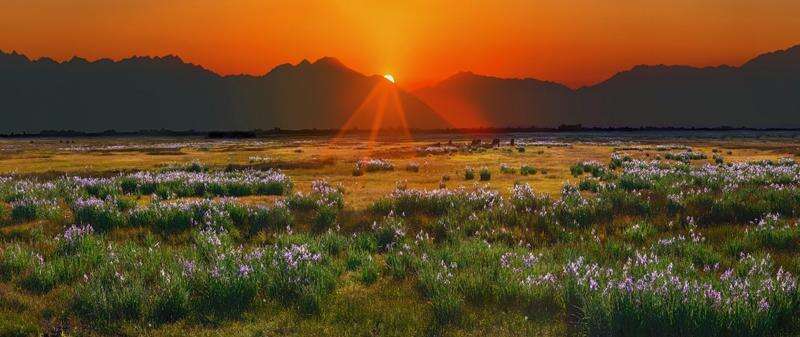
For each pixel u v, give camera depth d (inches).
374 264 408.5
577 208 590.2
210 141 4965.6
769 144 3127.5
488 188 944.9
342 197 743.1
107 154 2397.9
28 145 4057.6
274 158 1898.4
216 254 417.7
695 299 282.8
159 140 5698.8
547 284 340.5
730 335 274.1
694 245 450.3
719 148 2556.6
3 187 820.6
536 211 588.1
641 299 287.1
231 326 305.9
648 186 816.9
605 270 367.6
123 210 661.3
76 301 331.3
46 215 609.3
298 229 572.1
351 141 4665.4
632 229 516.7
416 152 2257.6
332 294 354.0
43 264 397.1
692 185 801.6
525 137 5506.9
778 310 289.0
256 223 573.6
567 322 303.6
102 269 380.5
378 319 312.5
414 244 480.7
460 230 531.5
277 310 326.6
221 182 886.4
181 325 307.3
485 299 337.4
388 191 902.4
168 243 505.4
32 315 318.7
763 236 470.0
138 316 319.0
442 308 313.3
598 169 1141.1
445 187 960.9
